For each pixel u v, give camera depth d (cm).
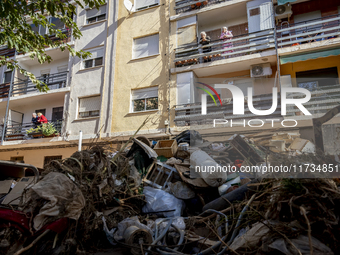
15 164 339
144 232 339
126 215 437
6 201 348
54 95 1577
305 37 1179
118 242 328
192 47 1303
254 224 313
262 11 1205
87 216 360
